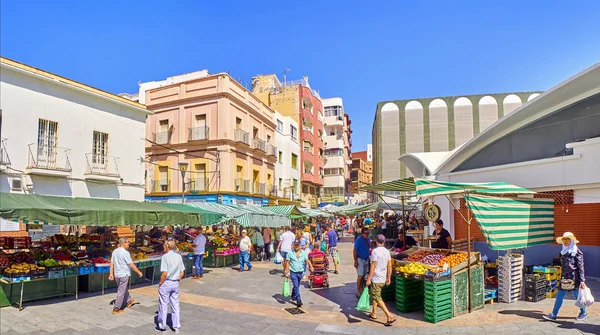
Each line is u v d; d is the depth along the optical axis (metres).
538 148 12.91
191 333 7.23
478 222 8.31
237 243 17.59
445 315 7.74
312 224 27.58
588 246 11.28
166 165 29.89
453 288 7.92
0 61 15.61
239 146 29.86
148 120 31.08
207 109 28.94
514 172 13.62
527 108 12.76
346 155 62.94
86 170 18.83
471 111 50.22
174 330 7.32
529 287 8.94
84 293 10.34
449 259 8.20
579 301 7.20
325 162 55.09
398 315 8.27
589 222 11.30
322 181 52.19
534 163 12.76
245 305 9.35
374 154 63.16
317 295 10.48
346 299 9.96
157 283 12.02
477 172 15.27
